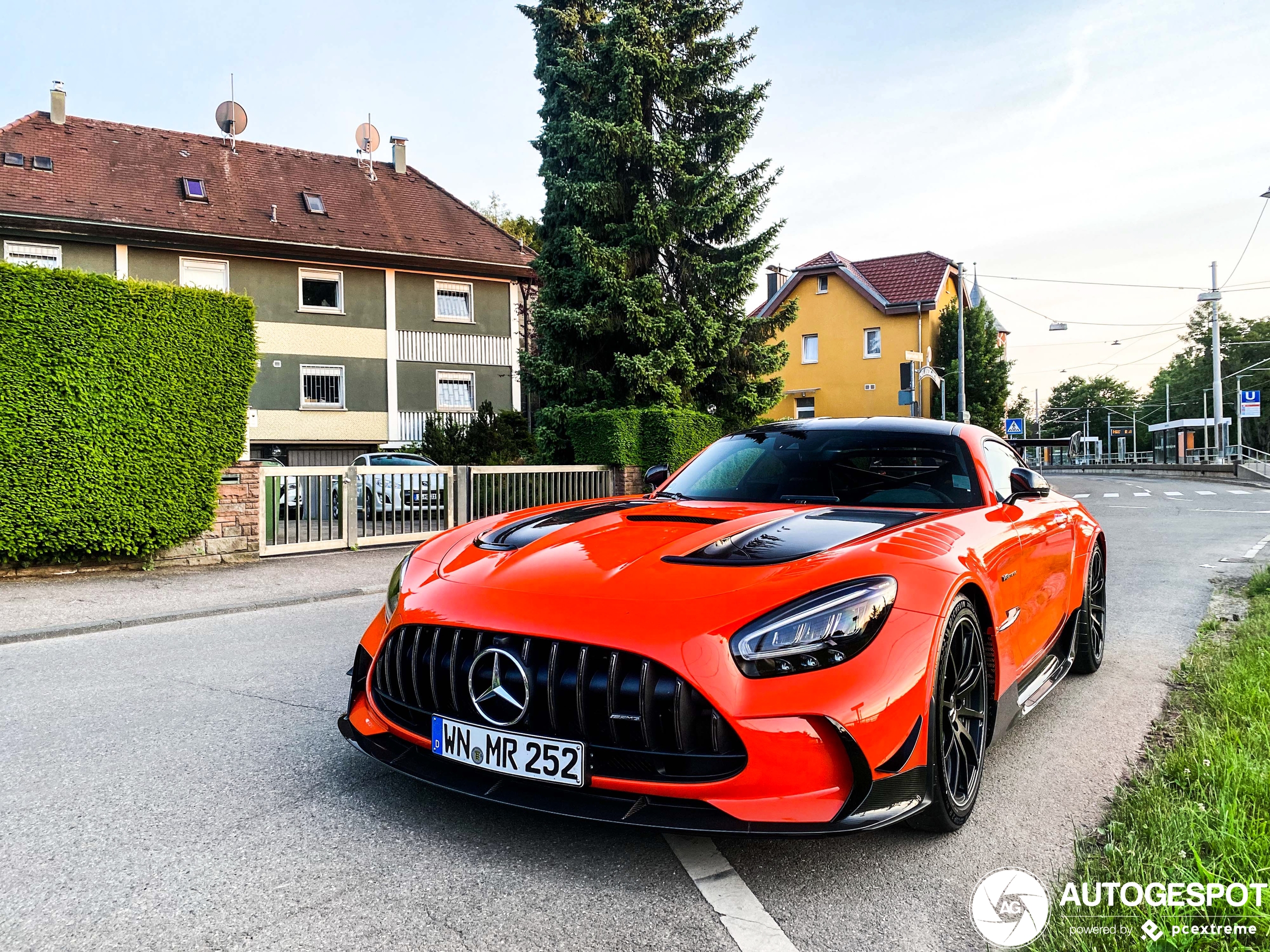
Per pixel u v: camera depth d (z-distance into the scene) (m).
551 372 14.66
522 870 2.31
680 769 2.16
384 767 3.13
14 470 7.44
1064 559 3.94
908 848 2.45
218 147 25.09
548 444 15.08
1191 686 4.24
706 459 3.93
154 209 21.88
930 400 35.44
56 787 2.94
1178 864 2.18
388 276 24.77
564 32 15.27
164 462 8.20
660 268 15.12
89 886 2.23
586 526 2.97
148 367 8.08
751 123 15.13
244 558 9.01
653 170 14.81
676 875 2.28
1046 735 3.52
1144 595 7.05
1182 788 2.72
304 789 2.91
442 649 2.45
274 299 23.19
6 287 7.36
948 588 2.46
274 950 1.91
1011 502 3.49
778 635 2.14
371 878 2.26
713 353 14.91
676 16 14.85
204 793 2.88
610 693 2.17
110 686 4.33
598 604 2.29
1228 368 65.56
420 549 3.11
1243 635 4.96
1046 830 2.57
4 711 3.89
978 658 2.68
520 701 2.28
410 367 25.19
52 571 7.85
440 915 2.07
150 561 8.30
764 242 15.21
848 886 2.22
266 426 23.03
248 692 4.20
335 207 25.19
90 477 7.77
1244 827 2.33
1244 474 32.53
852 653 2.18
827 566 2.36
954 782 2.50
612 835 2.53
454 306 26.27
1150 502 19.84
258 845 2.47
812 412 37.34
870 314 36.06
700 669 2.12
